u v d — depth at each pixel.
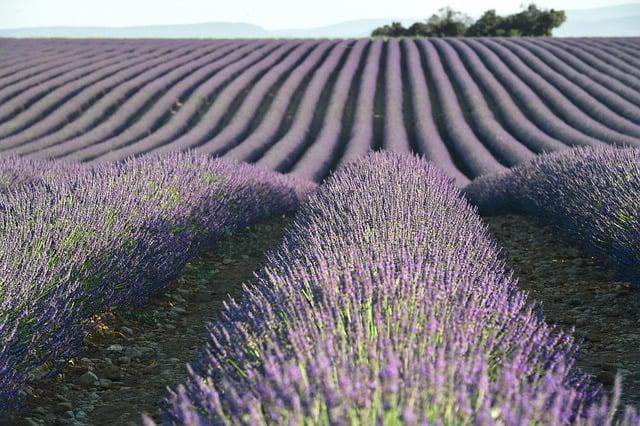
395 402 3.26
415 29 108.50
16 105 44.47
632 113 39.03
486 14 106.94
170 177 13.33
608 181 12.04
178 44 71.50
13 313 6.24
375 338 4.42
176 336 9.02
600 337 7.78
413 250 7.02
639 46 63.25
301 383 3.41
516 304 5.41
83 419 6.31
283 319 5.17
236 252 14.62
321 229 9.13
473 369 3.76
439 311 5.16
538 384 4.12
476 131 40.50
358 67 58.22
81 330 7.56
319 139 39.16
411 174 13.45
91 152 35.12
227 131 40.06
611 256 10.15
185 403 3.65
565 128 36.81
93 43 73.62
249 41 75.44
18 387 6.07
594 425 3.59
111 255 8.66
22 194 10.96
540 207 15.40
